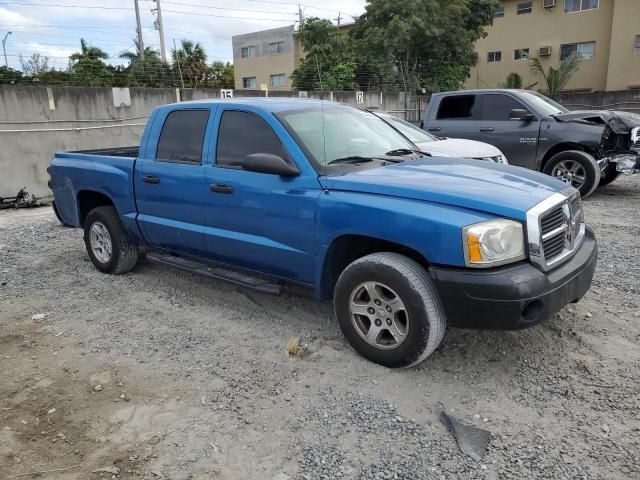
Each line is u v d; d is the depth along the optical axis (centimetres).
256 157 392
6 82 1628
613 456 278
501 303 312
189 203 468
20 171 1246
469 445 289
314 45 2702
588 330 414
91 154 600
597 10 2966
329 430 306
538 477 265
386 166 405
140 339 430
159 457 290
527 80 3281
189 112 480
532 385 344
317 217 376
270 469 278
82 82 1848
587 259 370
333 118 452
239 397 343
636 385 340
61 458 292
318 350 398
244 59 4219
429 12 2545
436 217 325
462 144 779
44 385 366
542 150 923
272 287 428
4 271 621
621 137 915
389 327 357
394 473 271
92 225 590
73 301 518
